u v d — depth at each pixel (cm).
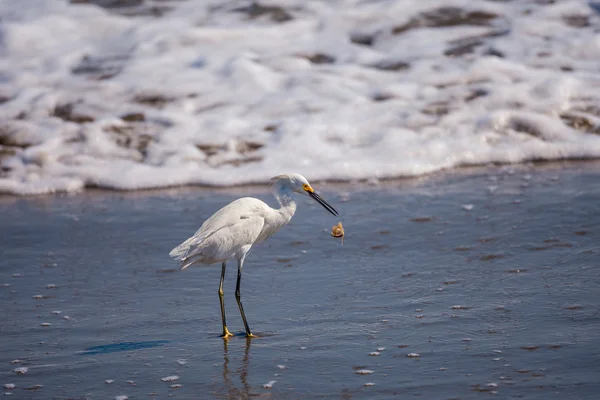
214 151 1838
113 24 2450
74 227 1500
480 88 2036
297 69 2173
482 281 1155
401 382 839
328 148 1834
